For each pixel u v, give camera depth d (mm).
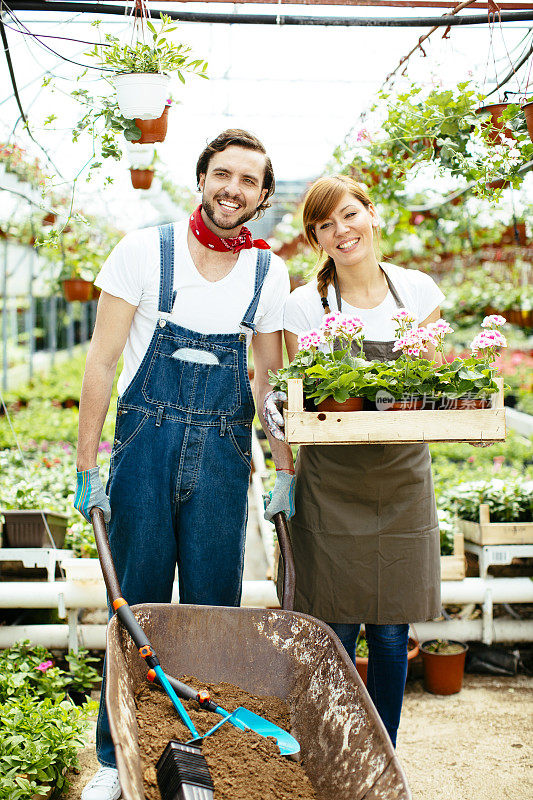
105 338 2246
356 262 2395
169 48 2938
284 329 2551
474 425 2160
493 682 3609
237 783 1607
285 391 2232
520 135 3207
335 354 2217
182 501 2297
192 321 2279
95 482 2162
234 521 2346
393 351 2371
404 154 3969
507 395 8922
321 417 2117
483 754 2939
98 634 3396
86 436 2215
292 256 10234
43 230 5398
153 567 2297
